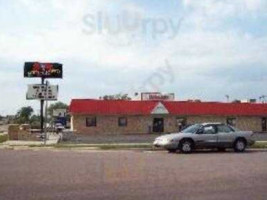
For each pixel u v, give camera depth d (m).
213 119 59.47
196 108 58.97
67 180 14.09
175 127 58.25
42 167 17.78
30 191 12.10
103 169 17.05
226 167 17.78
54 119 73.19
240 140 27.72
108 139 44.41
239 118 60.69
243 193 11.89
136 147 31.53
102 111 55.62
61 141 42.03
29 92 39.56
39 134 51.12
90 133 55.56
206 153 26.22
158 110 56.91
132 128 56.84
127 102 57.16
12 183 13.48
